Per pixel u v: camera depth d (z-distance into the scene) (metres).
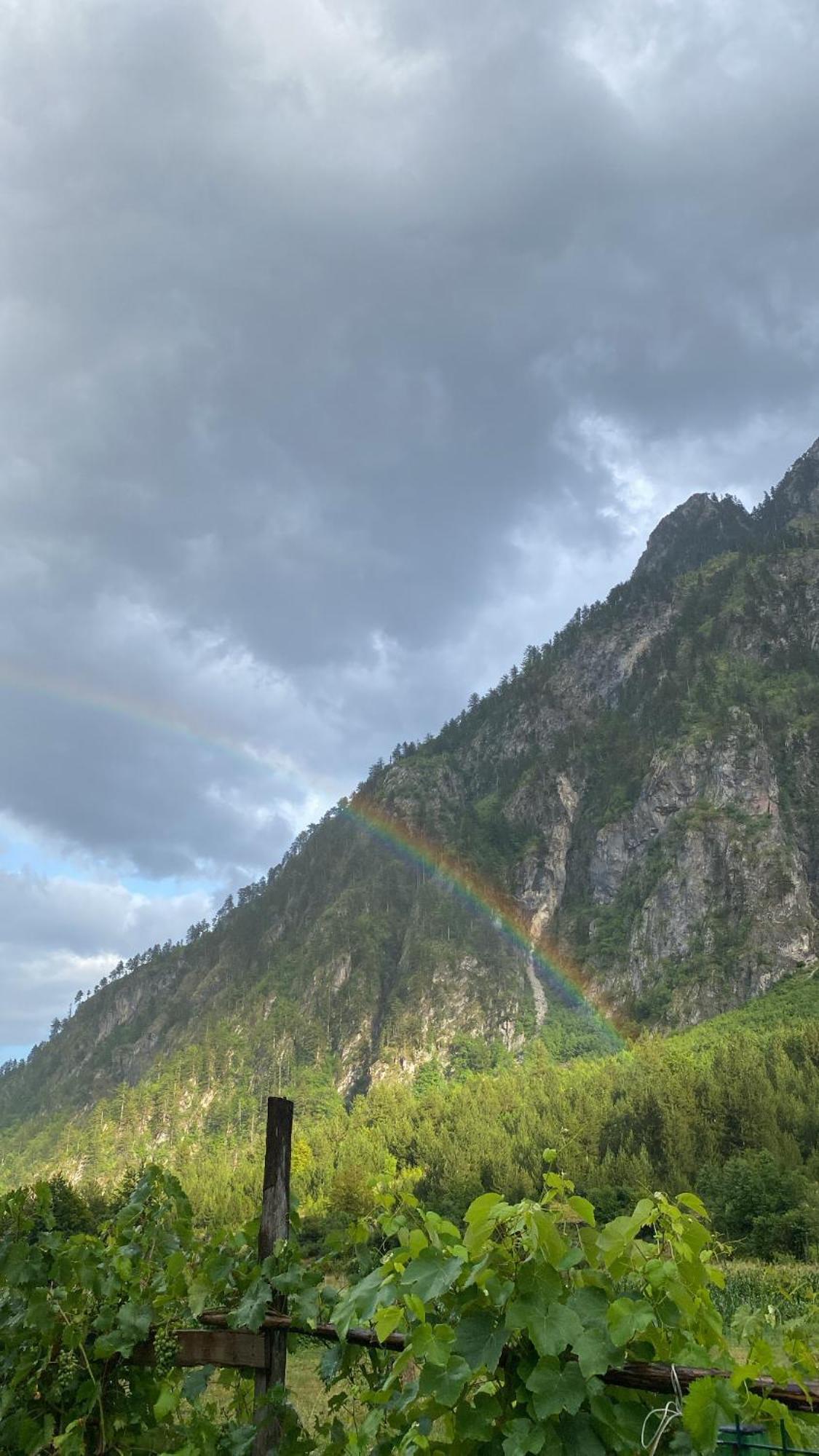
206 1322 4.20
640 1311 2.47
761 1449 2.37
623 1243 2.65
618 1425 2.44
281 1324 3.91
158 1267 4.65
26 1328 4.68
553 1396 2.49
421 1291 2.77
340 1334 3.07
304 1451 3.81
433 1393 2.63
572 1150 91.19
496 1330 2.69
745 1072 106.69
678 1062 139.12
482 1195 2.81
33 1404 4.68
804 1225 52.94
